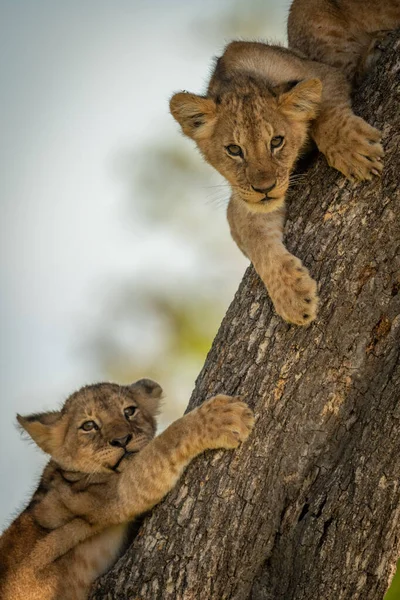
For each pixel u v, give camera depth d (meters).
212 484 8.11
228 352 8.57
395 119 8.59
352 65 11.20
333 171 8.77
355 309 8.03
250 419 8.09
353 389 7.97
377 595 7.59
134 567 8.20
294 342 8.16
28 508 10.62
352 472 7.70
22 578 9.91
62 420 11.24
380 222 8.13
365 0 11.02
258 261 8.85
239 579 7.81
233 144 10.63
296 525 7.83
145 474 9.03
